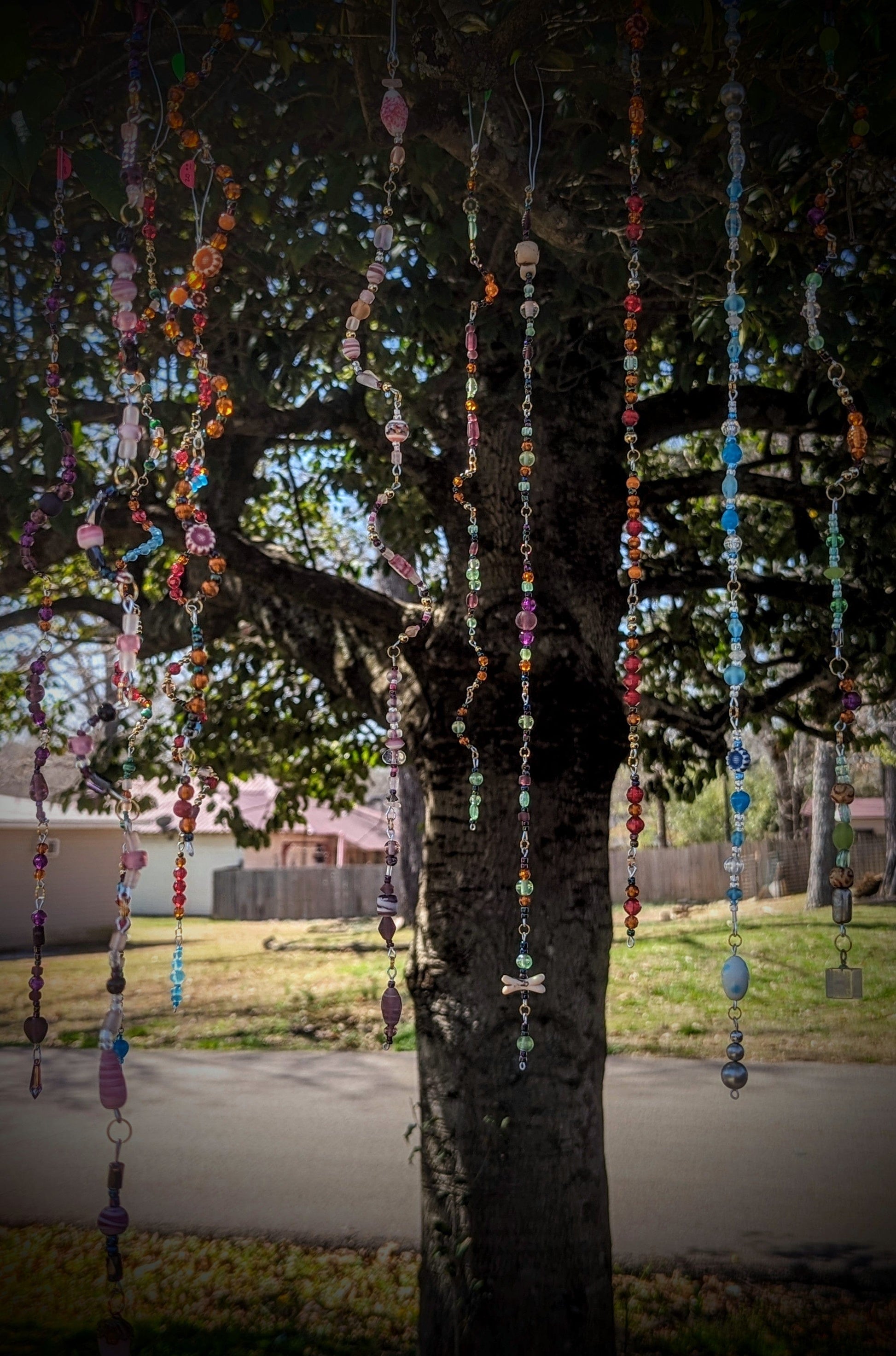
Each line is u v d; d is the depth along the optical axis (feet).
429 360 16.10
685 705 18.45
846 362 10.63
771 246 9.43
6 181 7.01
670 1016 36.70
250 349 13.12
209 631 15.83
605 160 9.43
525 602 9.44
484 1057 11.66
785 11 7.50
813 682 15.72
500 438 12.77
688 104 10.39
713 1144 22.58
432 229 11.80
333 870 81.41
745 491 14.29
